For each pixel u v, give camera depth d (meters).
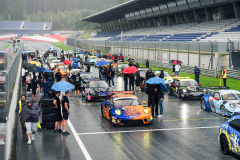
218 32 44.28
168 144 9.41
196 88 19.61
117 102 13.07
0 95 7.50
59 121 11.09
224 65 30.02
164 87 14.19
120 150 8.78
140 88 24.83
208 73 30.27
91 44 82.38
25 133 10.89
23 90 23.42
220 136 8.62
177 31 58.34
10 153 8.56
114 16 98.06
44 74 18.17
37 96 20.33
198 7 52.69
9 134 8.97
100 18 107.69
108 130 11.44
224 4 48.88
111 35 98.31
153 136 10.45
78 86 20.92
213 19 53.59
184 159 7.90
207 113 14.91
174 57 39.34
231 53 29.78
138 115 12.02
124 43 58.09
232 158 7.99
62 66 33.91
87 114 14.79
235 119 8.12
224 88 20.52
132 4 64.12
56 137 10.45
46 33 163.88
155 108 14.50
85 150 8.82
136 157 8.08
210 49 31.84
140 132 11.07
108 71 25.00
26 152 8.68
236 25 43.88
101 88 19.12
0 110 7.38
